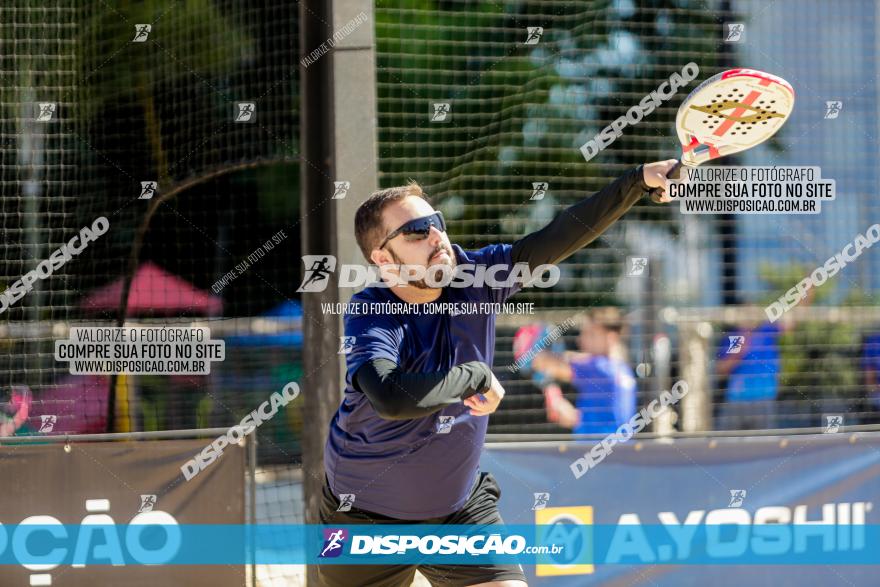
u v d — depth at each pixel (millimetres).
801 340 19594
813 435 13531
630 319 18766
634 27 21062
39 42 20297
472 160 20641
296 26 19875
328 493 9930
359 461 9516
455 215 20562
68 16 20297
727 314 19172
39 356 20000
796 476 13477
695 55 21062
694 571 13320
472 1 20516
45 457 13438
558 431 18203
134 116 20562
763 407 19156
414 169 20500
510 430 18109
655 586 13266
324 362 12273
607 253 19609
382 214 9492
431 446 9336
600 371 18359
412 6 20297
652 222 19438
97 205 20703
